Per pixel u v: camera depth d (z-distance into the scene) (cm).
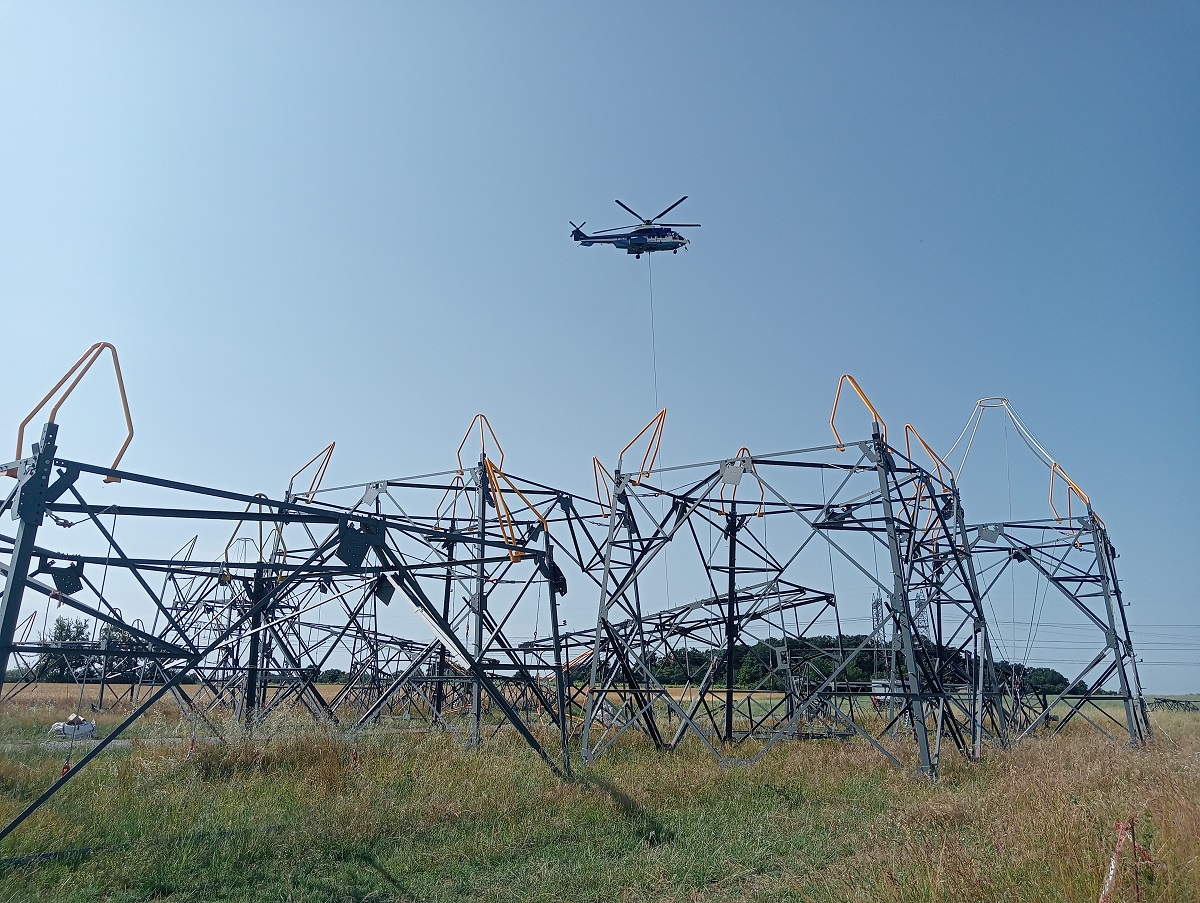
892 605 1834
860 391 1952
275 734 1862
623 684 2489
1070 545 2842
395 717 3284
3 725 2569
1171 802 1057
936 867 869
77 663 3553
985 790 1577
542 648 2314
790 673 2727
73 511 1028
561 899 961
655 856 1123
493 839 1174
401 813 1252
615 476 2209
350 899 946
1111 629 2741
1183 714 4347
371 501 2570
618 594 2125
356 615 2828
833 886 938
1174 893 798
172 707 3362
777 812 1426
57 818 1139
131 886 959
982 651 2278
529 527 1772
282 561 2512
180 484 1126
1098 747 2238
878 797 1559
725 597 2486
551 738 2322
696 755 2133
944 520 2359
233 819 1207
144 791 1362
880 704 3222
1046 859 924
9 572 965
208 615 2839
